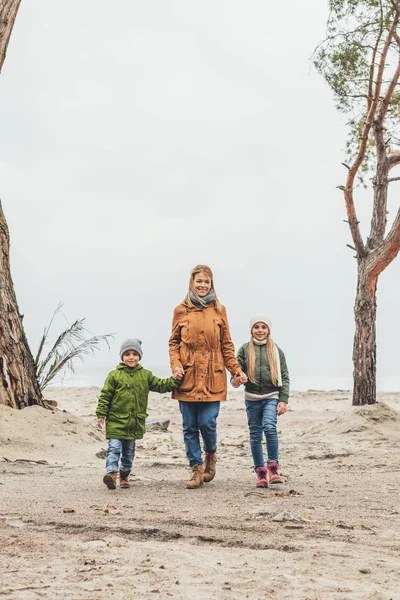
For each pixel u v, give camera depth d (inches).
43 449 367.2
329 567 162.2
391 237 601.9
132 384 286.5
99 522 208.1
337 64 665.0
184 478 315.6
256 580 151.2
